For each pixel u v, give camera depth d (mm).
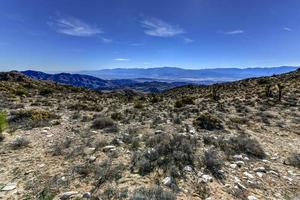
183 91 69000
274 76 65250
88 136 12867
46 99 34438
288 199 7148
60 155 9844
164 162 8961
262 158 10789
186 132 14508
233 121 19344
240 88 53750
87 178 7680
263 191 7582
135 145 11141
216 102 34219
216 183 7797
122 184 7305
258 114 22625
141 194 6379
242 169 9258
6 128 13797
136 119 19234
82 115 20516
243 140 12172
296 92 36188
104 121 15836
